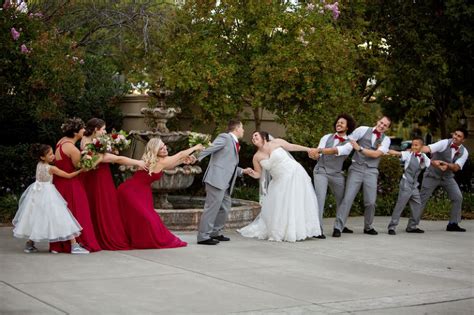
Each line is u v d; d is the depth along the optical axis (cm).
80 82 1328
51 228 819
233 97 1442
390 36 1795
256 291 650
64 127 870
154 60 1566
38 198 823
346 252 902
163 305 586
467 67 1758
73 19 1700
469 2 1606
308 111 1428
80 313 552
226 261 812
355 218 1331
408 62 1781
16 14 1232
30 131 1483
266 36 1441
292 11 1451
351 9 1680
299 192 992
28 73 1227
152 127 1538
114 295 617
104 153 879
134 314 554
